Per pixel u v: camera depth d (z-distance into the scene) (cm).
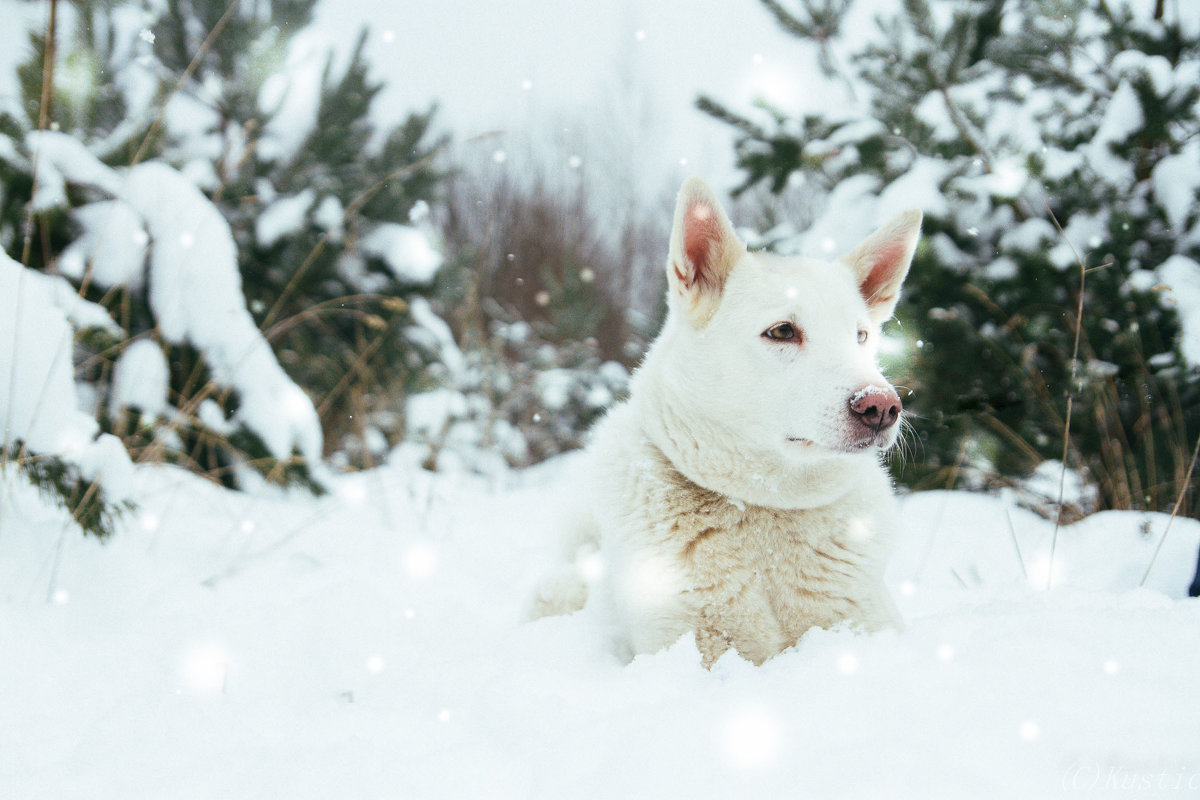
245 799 149
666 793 136
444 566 389
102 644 252
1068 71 460
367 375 641
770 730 150
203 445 514
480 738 172
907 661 185
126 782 161
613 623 270
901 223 291
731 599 244
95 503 301
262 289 594
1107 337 437
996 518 445
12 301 290
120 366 427
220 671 236
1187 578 321
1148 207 427
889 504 268
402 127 648
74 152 437
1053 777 134
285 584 343
